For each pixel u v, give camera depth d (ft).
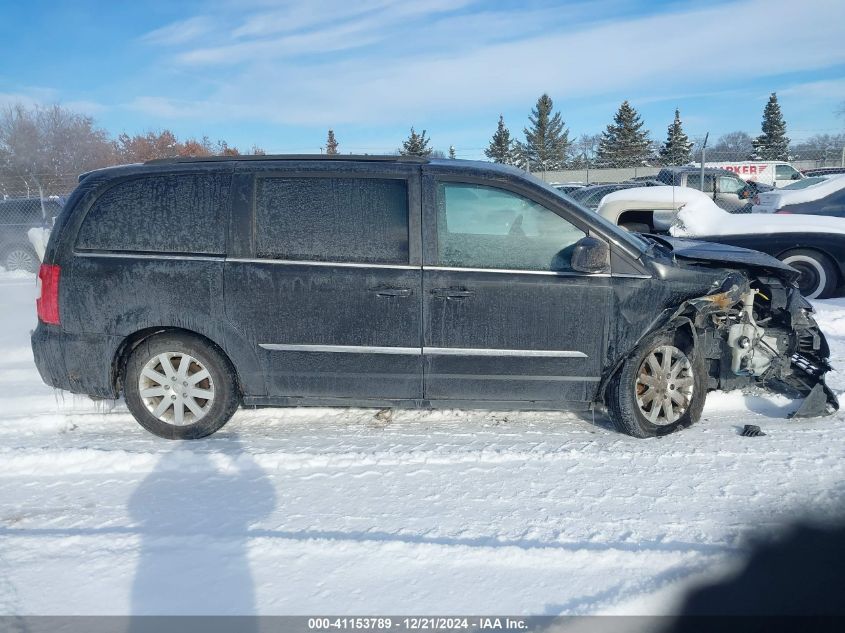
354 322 13.34
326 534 10.18
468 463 12.71
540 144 161.38
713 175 51.21
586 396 13.76
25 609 8.54
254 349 13.52
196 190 13.56
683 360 13.99
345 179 13.47
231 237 13.37
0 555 9.66
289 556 9.56
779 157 113.50
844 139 73.36
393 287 13.19
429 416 15.37
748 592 8.95
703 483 11.84
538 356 13.37
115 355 13.75
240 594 8.80
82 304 13.53
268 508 11.04
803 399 15.71
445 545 9.74
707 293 13.52
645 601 8.66
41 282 13.70
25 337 24.23
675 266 13.60
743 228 26.58
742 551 9.70
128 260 13.43
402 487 11.75
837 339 21.36
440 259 13.26
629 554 9.52
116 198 13.62
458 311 13.24
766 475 12.13
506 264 13.33
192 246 13.44
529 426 14.69
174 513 10.91
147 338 13.85
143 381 13.91
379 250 13.30
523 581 9.04
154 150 118.83
